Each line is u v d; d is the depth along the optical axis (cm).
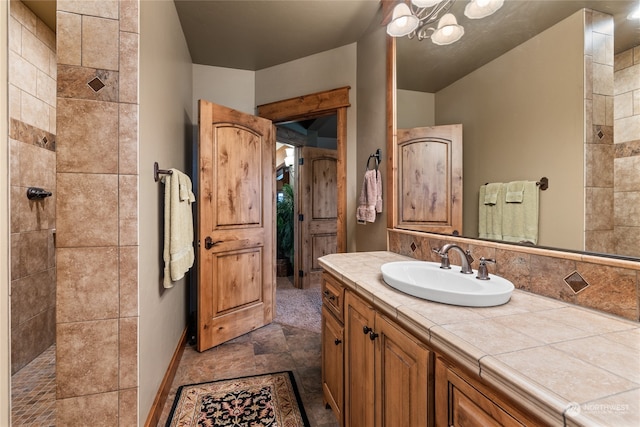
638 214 80
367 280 122
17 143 203
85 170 119
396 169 195
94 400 121
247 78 313
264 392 178
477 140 135
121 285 123
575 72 96
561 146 100
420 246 168
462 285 110
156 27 161
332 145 533
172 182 174
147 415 142
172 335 202
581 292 90
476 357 60
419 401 82
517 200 115
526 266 106
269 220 287
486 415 61
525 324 76
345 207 261
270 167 288
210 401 169
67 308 118
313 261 415
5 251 87
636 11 81
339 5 212
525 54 113
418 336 83
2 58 85
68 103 118
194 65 296
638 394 48
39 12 216
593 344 66
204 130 230
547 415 47
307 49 271
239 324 257
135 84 124
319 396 175
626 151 83
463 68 144
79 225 119
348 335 132
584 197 93
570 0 97
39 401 173
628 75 82
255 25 236
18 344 205
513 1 119
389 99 201
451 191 151
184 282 252
